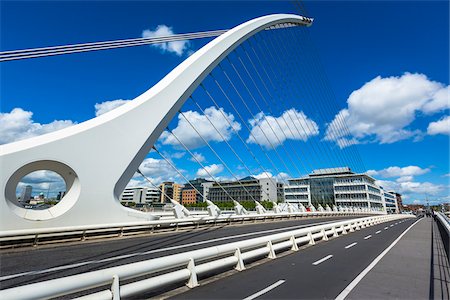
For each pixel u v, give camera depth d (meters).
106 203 14.49
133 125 16.50
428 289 5.88
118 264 7.88
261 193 86.31
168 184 120.69
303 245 12.34
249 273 7.04
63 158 13.31
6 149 11.87
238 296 5.23
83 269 7.30
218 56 22.98
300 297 5.21
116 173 15.23
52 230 11.31
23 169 12.10
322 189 86.75
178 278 5.54
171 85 18.95
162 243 11.96
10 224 11.29
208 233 16.00
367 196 78.88
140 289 4.76
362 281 6.39
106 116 15.90
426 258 9.58
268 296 5.25
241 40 26.67
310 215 37.16
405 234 19.20
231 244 7.42
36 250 10.12
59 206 13.43
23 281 6.21
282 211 32.78
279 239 9.88
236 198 90.31
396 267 7.98
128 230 14.58
